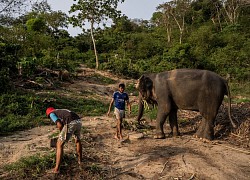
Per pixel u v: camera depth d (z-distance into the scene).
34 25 37.91
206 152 7.81
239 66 31.58
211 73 8.84
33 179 5.93
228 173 6.63
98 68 27.77
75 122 6.33
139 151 7.78
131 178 6.25
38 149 7.56
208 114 8.70
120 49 42.62
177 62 31.02
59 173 6.14
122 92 8.64
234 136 9.12
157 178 6.29
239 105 11.70
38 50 26.69
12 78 15.15
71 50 41.00
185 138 9.00
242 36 40.62
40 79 16.30
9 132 9.20
